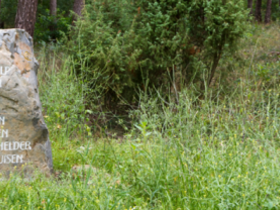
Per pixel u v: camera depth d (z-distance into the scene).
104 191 3.43
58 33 11.92
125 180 4.12
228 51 7.48
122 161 4.59
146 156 4.45
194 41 7.51
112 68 6.95
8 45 4.12
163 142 4.51
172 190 3.86
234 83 8.25
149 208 3.58
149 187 3.91
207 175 3.70
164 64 7.23
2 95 4.00
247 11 7.20
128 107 7.49
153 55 7.46
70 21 12.53
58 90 5.97
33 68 4.27
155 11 7.20
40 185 3.61
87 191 3.26
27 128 4.07
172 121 4.51
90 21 7.21
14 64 4.10
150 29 7.04
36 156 4.09
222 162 3.89
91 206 3.07
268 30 14.38
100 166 4.43
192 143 4.08
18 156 4.05
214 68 7.61
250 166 4.02
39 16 13.23
